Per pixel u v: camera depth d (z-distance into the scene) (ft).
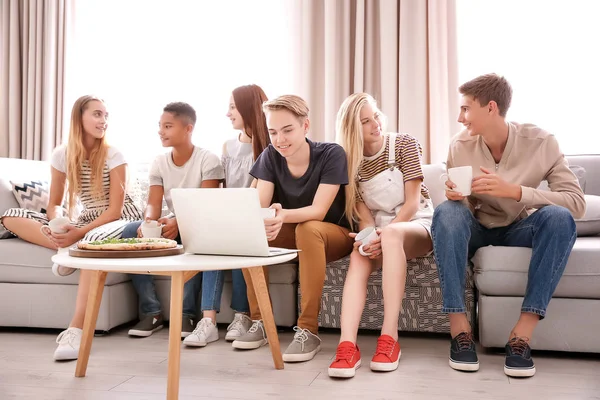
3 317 8.10
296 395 5.34
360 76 10.84
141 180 10.14
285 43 11.49
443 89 10.52
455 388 5.53
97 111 8.28
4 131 12.70
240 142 8.70
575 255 6.44
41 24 12.48
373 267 6.90
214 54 12.12
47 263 7.98
